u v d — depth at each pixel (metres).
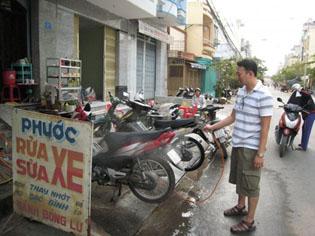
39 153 2.76
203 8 21.19
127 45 11.34
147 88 14.14
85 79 10.74
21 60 6.87
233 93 29.06
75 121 2.51
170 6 12.13
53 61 7.45
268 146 7.23
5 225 2.93
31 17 7.07
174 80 17.97
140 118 5.52
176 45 19.17
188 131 3.83
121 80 11.12
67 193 2.64
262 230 3.19
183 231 3.14
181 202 3.85
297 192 4.28
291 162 5.83
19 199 2.95
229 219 3.43
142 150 3.35
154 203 3.47
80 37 10.62
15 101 7.05
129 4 8.91
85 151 2.50
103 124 5.34
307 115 6.66
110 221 3.23
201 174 4.99
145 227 3.19
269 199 4.01
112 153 3.46
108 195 3.83
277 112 15.15
